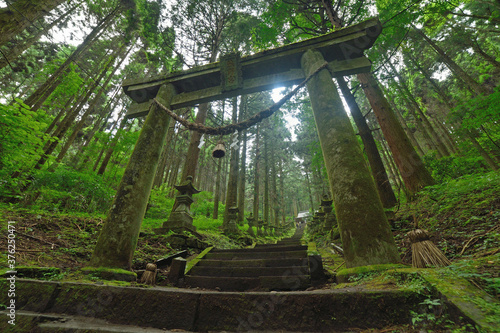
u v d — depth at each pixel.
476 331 1.04
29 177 6.19
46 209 6.04
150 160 3.77
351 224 2.58
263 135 23.06
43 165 7.65
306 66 3.93
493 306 1.15
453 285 1.44
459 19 13.44
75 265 3.32
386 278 1.89
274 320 1.79
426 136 14.55
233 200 12.80
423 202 5.31
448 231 3.53
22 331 1.62
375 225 2.49
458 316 1.19
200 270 4.18
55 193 6.02
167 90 4.60
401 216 5.32
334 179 2.92
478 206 3.65
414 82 20.27
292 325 1.72
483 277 1.50
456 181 5.29
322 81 3.57
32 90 18.17
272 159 26.45
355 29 3.83
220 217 17.58
